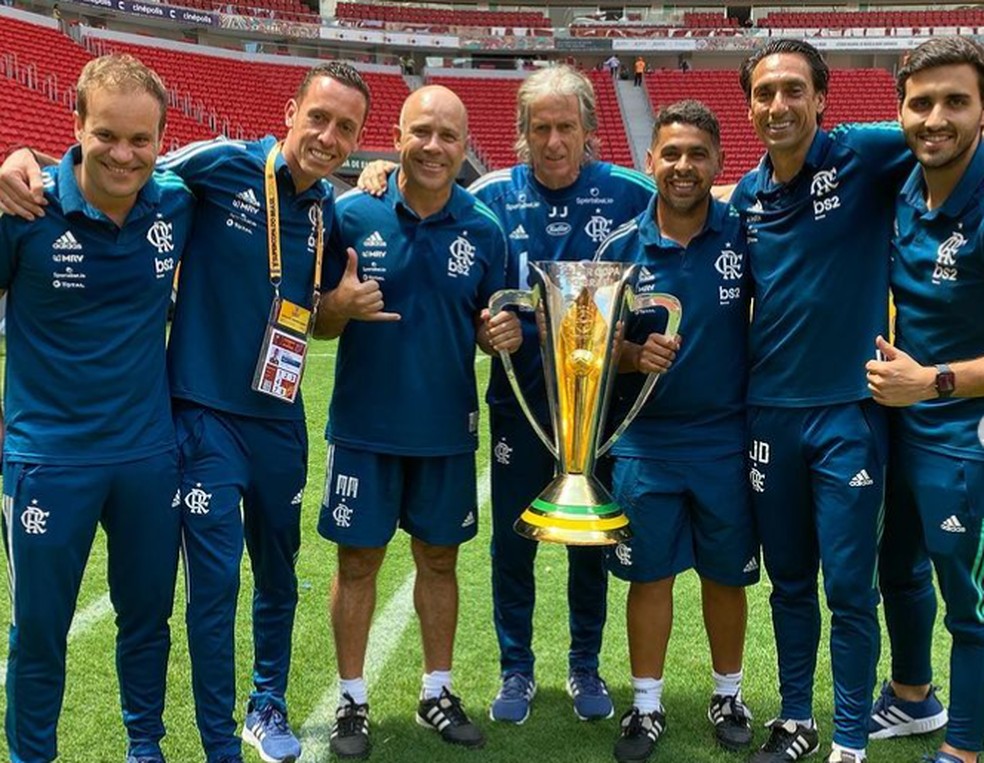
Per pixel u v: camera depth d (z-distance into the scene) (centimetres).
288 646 274
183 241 238
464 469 275
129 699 248
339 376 271
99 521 233
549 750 271
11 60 1814
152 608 240
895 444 252
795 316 246
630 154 2417
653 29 2691
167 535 235
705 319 261
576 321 257
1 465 225
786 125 238
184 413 243
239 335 245
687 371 262
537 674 323
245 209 244
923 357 240
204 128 2066
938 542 241
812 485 254
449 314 265
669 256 264
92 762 257
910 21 2748
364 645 275
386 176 273
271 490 256
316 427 725
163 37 2448
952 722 249
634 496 265
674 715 292
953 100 216
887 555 272
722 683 279
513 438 297
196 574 238
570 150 283
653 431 268
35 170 214
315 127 240
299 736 277
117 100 204
